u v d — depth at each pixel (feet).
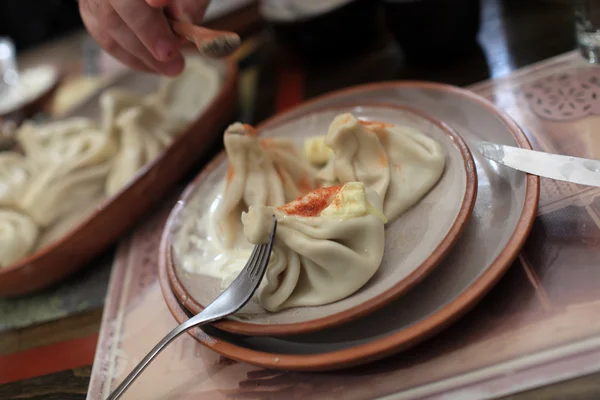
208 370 2.73
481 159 3.05
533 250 2.52
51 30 10.34
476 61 4.39
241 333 2.43
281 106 4.97
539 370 2.04
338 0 5.08
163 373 2.81
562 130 3.18
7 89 7.52
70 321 3.59
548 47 4.07
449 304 2.19
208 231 3.24
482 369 2.15
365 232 2.52
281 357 2.33
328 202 2.65
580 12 3.49
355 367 2.41
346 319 2.24
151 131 4.84
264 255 2.47
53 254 3.73
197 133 4.35
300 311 2.52
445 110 3.55
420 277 2.24
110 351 3.11
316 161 3.34
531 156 2.66
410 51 4.55
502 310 2.34
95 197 4.68
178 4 2.98
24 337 3.61
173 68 3.53
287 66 5.66
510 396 2.03
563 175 2.48
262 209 2.53
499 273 2.20
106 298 3.59
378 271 2.55
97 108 5.84
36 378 3.22
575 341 2.07
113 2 2.92
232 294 2.51
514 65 4.07
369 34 5.37
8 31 10.30
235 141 3.11
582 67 3.59
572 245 2.45
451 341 2.32
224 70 5.22
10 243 4.12
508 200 2.69
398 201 2.82
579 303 2.20
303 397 2.40
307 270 2.59
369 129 2.99
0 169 4.93
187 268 3.01
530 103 3.52
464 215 2.43
